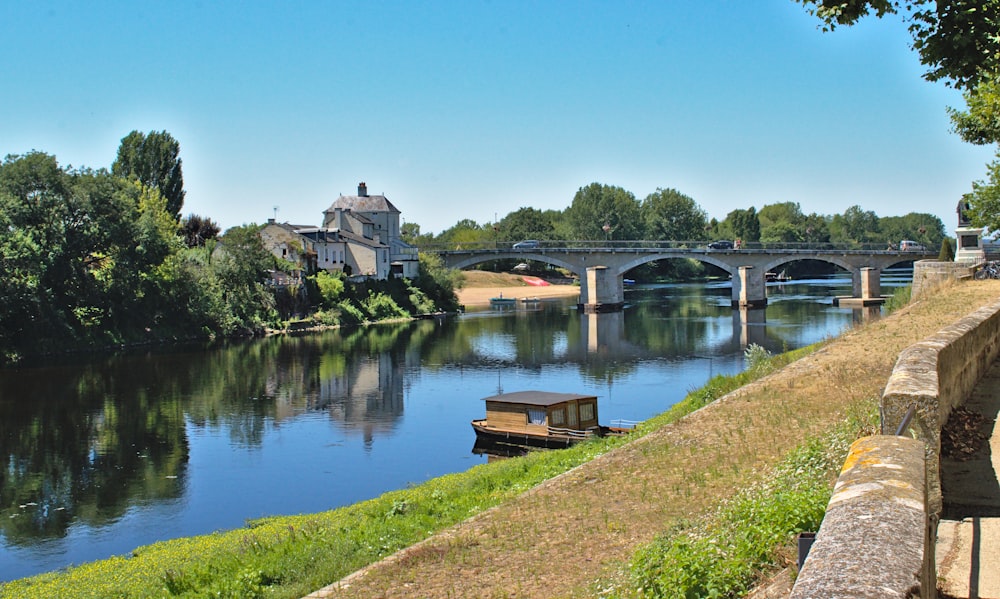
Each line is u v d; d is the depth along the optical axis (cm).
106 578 2398
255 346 8744
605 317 11219
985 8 1725
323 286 11081
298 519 2931
